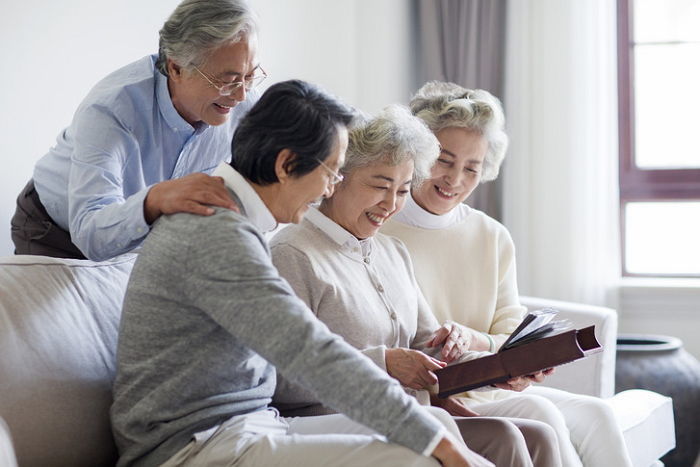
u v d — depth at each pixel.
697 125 4.82
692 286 4.57
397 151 2.34
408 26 4.70
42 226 2.58
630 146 4.85
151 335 1.87
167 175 2.64
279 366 1.72
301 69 4.22
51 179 2.55
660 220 4.84
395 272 2.55
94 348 2.14
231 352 1.87
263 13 3.91
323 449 1.80
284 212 1.98
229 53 2.36
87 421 2.05
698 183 4.80
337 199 2.39
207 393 1.89
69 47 3.02
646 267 4.82
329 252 2.37
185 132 2.57
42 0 2.92
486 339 2.74
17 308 2.03
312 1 4.29
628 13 4.83
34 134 2.91
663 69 4.83
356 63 4.62
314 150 1.92
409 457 1.75
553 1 4.57
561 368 3.36
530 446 2.32
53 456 1.97
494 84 4.66
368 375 1.73
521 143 4.57
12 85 2.83
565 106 4.57
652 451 3.21
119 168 2.40
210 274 1.77
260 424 1.94
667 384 3.76
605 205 4.59
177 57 2.37
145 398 1.87
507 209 4.62
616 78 4.68
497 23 4.65
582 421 2.75
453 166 2.79
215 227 1.81
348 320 2.32
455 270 2.89
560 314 3.45
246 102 2.82
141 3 3.33
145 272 1.87
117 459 2.14
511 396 2.75
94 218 2.17
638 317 4.66
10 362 1.95
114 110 2.42
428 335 2.60
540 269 4.61
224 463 1.83
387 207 2.38
